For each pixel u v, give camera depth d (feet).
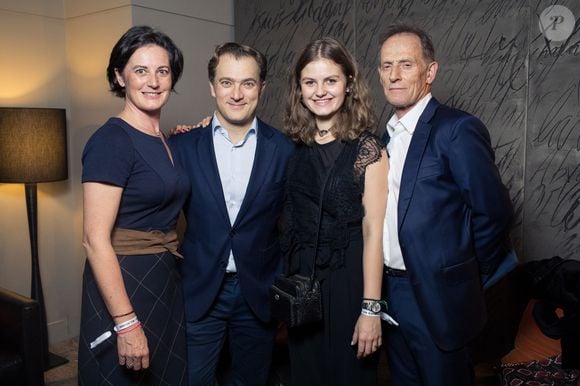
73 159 11.25
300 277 5.67
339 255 5.55
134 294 5.23
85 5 10.45
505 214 5.30
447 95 9.31
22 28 10.23
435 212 5.30
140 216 5.29
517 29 8.50
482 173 5.14
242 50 5.84
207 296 6.18
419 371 5.82
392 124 5.95
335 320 5.66
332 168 5.57
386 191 5.49
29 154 8.98
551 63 8.29
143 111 5.46
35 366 7.34
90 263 4.97
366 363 5.82
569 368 6.89
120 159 4.99
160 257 5.45
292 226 5.89
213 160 6.07
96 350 5.22
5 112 8.81
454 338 5.44
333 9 10.44
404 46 5.54
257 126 6.24
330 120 5.76
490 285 5.97
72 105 11.07
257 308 6.31
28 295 10.84
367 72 10.15
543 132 8.48
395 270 5.74
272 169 6.14
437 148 5.31
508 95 8.71
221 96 5.87
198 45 11.11
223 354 8.14
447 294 5.37
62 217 11.28
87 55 10.59
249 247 6.13
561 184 8.42
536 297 7.89
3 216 10.35
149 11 10.09
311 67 5.52
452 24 9.10
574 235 8.38
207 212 6.04
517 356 7.53
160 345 5.46
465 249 5.43
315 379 5.93
